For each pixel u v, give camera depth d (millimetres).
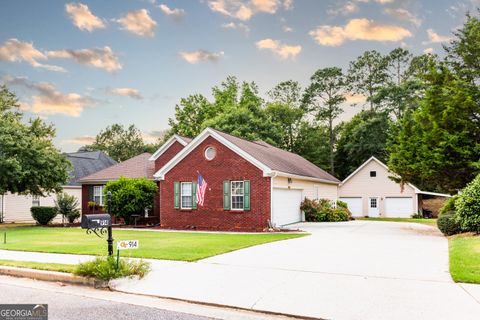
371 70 52844
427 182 20828
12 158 23484
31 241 15391
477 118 18625
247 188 21172
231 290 7555
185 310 6605
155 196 26109
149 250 12016
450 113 18328
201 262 10148
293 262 10133
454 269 8758
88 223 8344
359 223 25438
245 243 13922
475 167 17766
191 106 50312
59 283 8594
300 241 14758
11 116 27203
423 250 12195
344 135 53625
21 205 34938
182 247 12766
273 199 21219
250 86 52562
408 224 24719
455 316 5891
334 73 53062
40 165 25859
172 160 23344
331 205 28609
